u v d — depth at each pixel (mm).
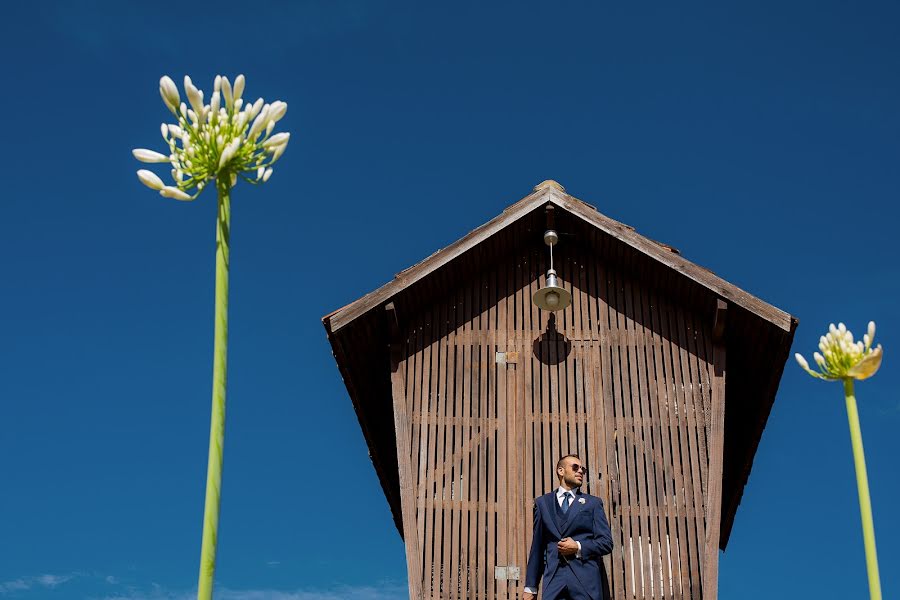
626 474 12227
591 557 10820
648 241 12945
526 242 13711
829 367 5078
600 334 13078
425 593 11805
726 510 15648
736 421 14469
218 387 4527
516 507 12156
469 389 12828
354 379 13539
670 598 11609
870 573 4688
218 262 4742
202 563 4316
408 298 13062
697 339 12898
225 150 4773
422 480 12352
